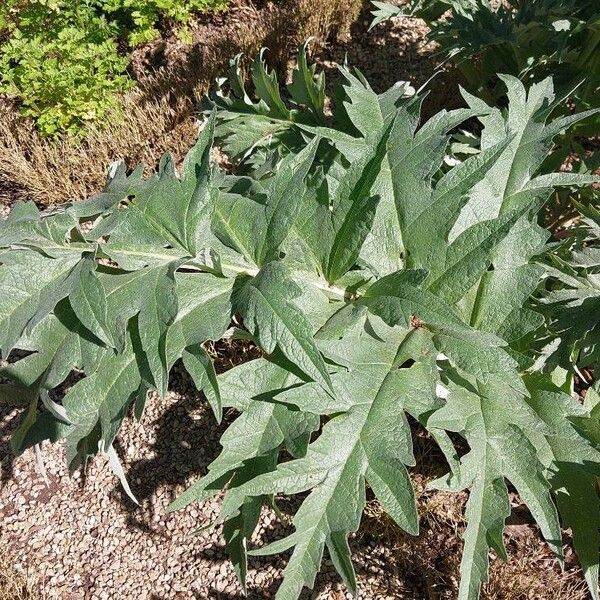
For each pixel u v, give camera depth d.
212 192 1.69
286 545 1.67
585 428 1.95
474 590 1.76
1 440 3.30
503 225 1.80
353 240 1.82
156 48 4.95
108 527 3.04
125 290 1.65
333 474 1.67
